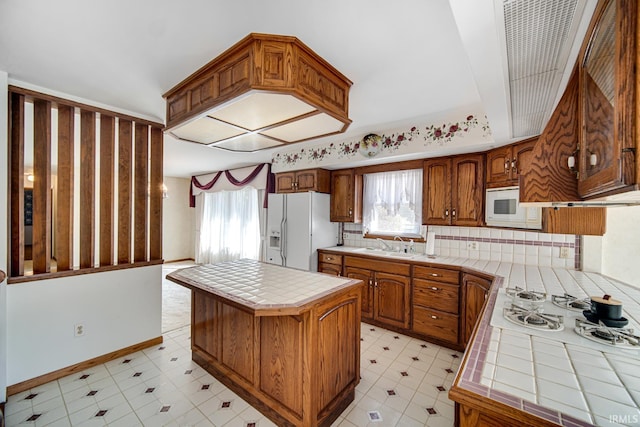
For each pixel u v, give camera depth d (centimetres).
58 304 220
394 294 312
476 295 247
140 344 265
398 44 149
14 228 204
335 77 176
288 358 169
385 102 227
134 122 267
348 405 191
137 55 163
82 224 240
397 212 361
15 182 204
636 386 79
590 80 92
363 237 396
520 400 73
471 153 282
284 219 405
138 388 208
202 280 210
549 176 120
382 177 376
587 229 203
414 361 249
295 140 231
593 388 78
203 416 180
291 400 168
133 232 273
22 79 196
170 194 700
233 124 192
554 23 99
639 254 227
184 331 311
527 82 142
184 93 194
